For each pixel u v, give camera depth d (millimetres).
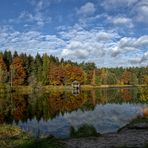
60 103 63969
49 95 93750
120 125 32312
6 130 23094
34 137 21531
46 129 30391
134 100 70812
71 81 156750
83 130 25469
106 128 30344
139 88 159250
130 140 19078
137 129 25875
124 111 45844
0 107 55406
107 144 17906
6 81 116188
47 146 17000
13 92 105312
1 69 114562
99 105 58094
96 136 22109
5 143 18734
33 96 87938
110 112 45031
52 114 44000
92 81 178750
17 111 48812
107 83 197750
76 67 164625
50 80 147500
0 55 130875
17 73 128500
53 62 161750
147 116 36594
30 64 143500
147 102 62969
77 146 17453
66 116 41219
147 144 16984
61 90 129875
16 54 145375
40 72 144250
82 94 101000
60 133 27766
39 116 41750
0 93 98188
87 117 39688
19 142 18875
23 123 34938
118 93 107188
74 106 56781
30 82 123812
